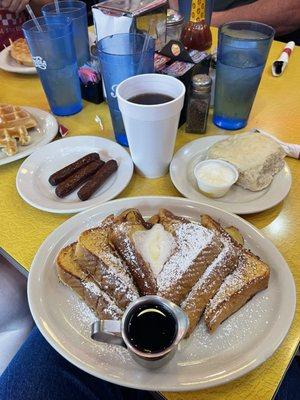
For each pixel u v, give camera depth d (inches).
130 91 14.7
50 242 12.5
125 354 9.7
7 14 33.7
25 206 15.2
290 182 15.1
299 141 17.9
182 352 9.7
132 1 19.4
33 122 19.1
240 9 36.5
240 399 9.1
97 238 11.9
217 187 14.1
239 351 9.6
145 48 16.3
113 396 14.4
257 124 19.4
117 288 10.6
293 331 10.4
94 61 21.4
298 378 16.1
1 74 25.6
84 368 9.3
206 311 10.2
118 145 17.4
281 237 13.3
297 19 37.2
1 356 16.1
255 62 17.2
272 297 10.9
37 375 14.2
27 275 12.6
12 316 16.7
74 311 11.0
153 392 9.5
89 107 21.6
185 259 10.9
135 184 16.1
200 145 17.2
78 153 17.5
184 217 13.4
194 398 9.1
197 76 17.3
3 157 17.5
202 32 23.7
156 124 13.7
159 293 10.3
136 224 12.1
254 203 14.1
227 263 11.0
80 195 14.8
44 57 18.5
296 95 21.6
